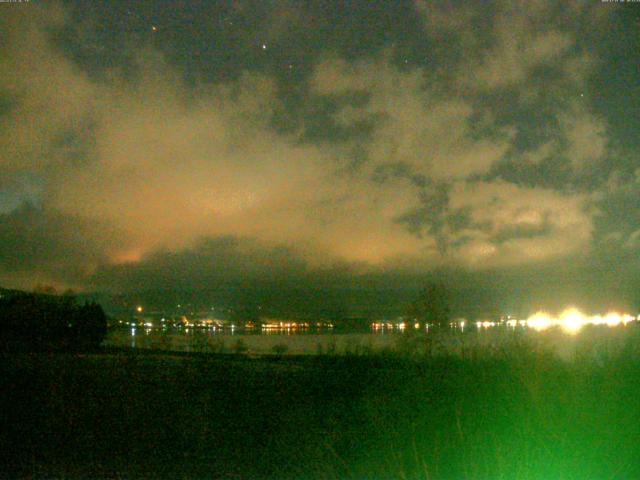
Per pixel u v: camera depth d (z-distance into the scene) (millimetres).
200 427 12398
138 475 9695
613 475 8445
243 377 17562
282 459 10312
